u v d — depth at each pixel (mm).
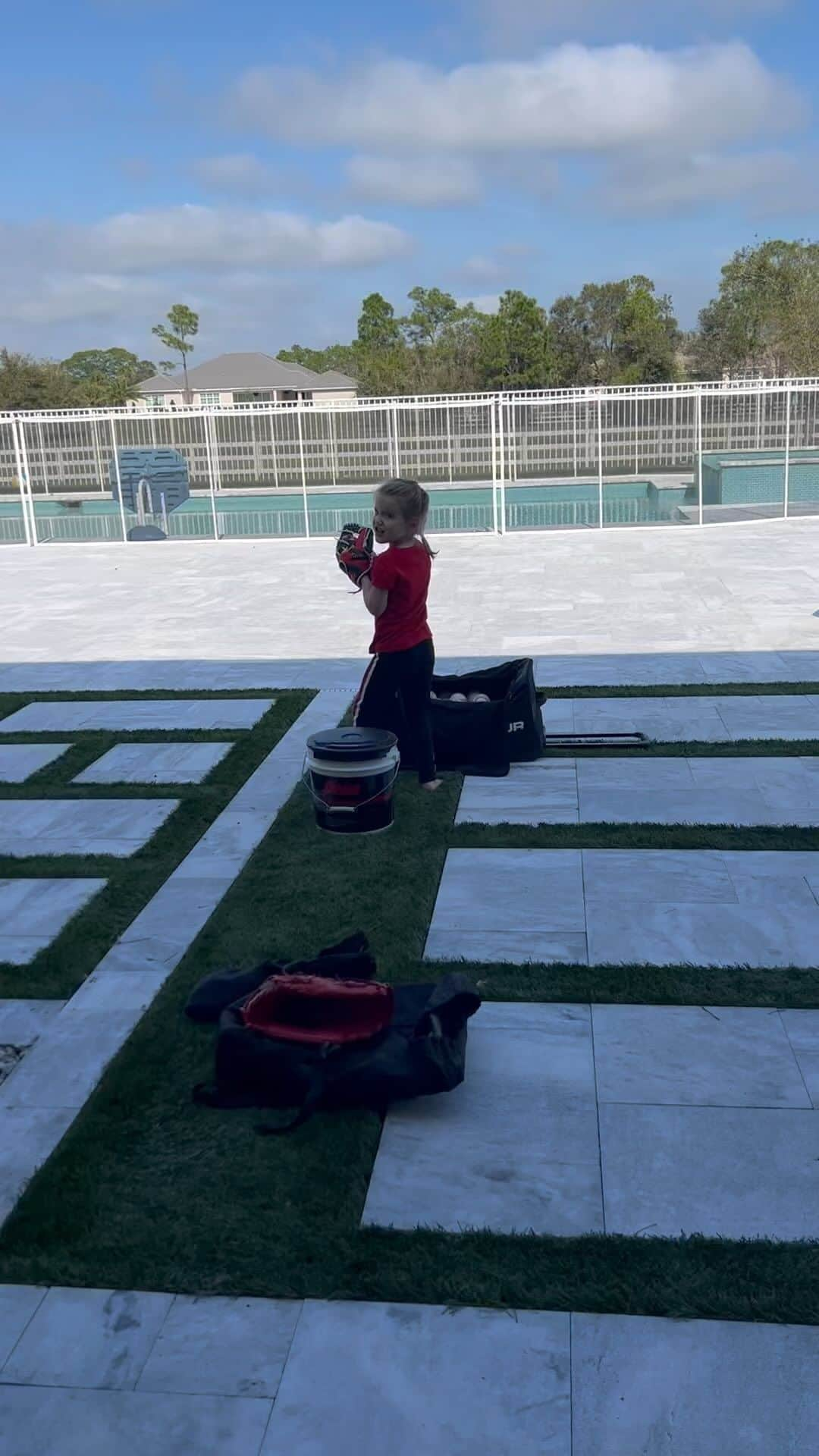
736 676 8375
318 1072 3195
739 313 55750
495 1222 2750
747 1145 3010
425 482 22312
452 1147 3045
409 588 5512
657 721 7219
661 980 3871
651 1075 3336
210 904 4656
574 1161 2971
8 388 49469
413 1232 2715
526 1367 2334
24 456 19922
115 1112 3236
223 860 5137
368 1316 2473
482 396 20891
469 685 6633
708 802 5668
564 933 4270
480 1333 2420
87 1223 2775
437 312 77875
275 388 63531
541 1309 2477
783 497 21594
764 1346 2365
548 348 60219
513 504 20594
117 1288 2576
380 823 5379
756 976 3889
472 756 6285
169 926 4461
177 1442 2199
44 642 10891
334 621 11430
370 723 5812
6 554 19031
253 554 17797
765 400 21375
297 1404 2271
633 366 61656
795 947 4105
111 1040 3643
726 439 21688
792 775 6039
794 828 5258
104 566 16938
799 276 52094
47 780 6469
